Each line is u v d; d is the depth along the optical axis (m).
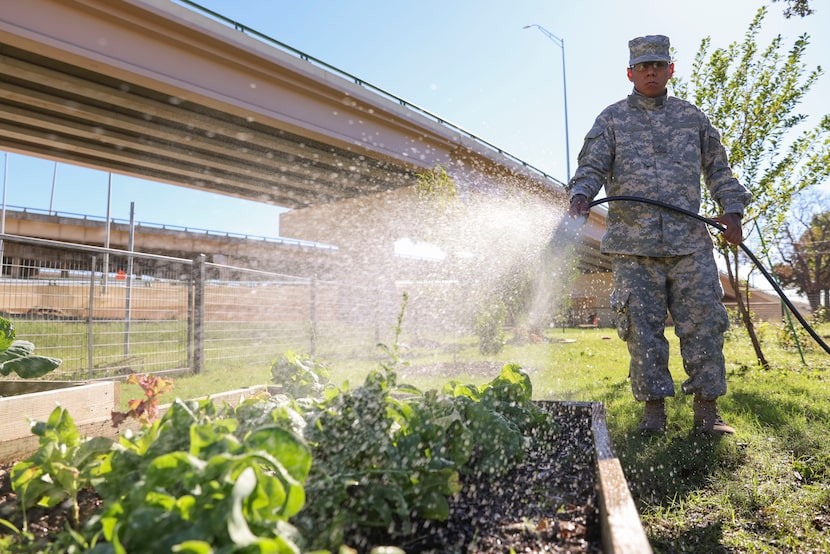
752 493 2.03
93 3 12.02
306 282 9.17
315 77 16.69
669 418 3.15
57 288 6.19
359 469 1.20
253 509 0.74
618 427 2.97
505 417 2.00
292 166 21.70
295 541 0.73
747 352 8.31
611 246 3.12
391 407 1.43
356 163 21.53
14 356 2.49
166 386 1.86
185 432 1.13
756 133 6.61
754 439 2.67
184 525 0.70
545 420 2.08
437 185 10.56
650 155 3.13
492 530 1.26
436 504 1.22
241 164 21.48
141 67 13.21
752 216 6.59
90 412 2.25
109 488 1.10
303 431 1.23
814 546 1.66
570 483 1.58
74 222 32.97
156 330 7.75
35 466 1.29
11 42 11.32
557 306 10.96
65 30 11.82
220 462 0.74
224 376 5.70
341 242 27.73
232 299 9.05
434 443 1.37
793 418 3.15
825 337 10.38
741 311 6.48
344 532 1.13
